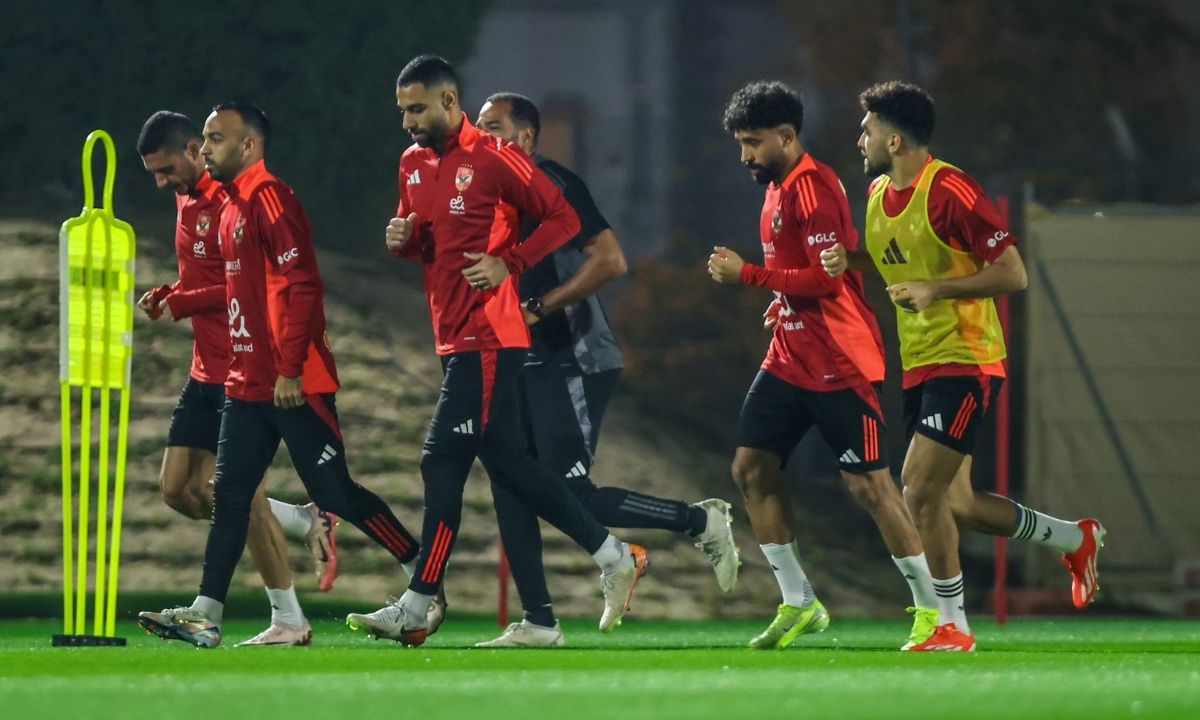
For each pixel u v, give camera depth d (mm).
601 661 22750
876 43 105125
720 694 16672
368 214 61250
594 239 28828
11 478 48062
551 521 27672
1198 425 52125
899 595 53250
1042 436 52031
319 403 27250
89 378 27031
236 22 58250
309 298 26719
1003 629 40125
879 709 15102
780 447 27719
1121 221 52406
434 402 52812
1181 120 100938
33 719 14625
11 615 44250
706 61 140125
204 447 29781
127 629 37344
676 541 50125
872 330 27125
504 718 14383
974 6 100250
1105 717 14406
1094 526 29438
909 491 26469
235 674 20062
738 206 88125
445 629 40250
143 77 57594
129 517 47000
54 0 57281
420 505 48781
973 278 25359
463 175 26031
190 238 29078
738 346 83000
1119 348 52281
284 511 30156
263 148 27078
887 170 26297
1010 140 97750
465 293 26047
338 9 59344
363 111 59781
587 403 30000
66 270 26594
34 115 57375
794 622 27797
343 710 15195
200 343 29297
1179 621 46094
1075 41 100188
